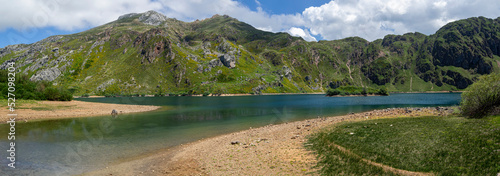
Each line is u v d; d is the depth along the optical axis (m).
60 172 15.99
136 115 54.06
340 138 21.89
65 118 44.69
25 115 44.25
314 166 15.63
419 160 14.96
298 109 72.81
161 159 19.34
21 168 16.50
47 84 84.25
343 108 75.19
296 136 25.19
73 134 28.91
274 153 19.25
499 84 27.19
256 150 20.62
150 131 33.00
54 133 29.28
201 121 44.50
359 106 84.44
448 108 46.81
